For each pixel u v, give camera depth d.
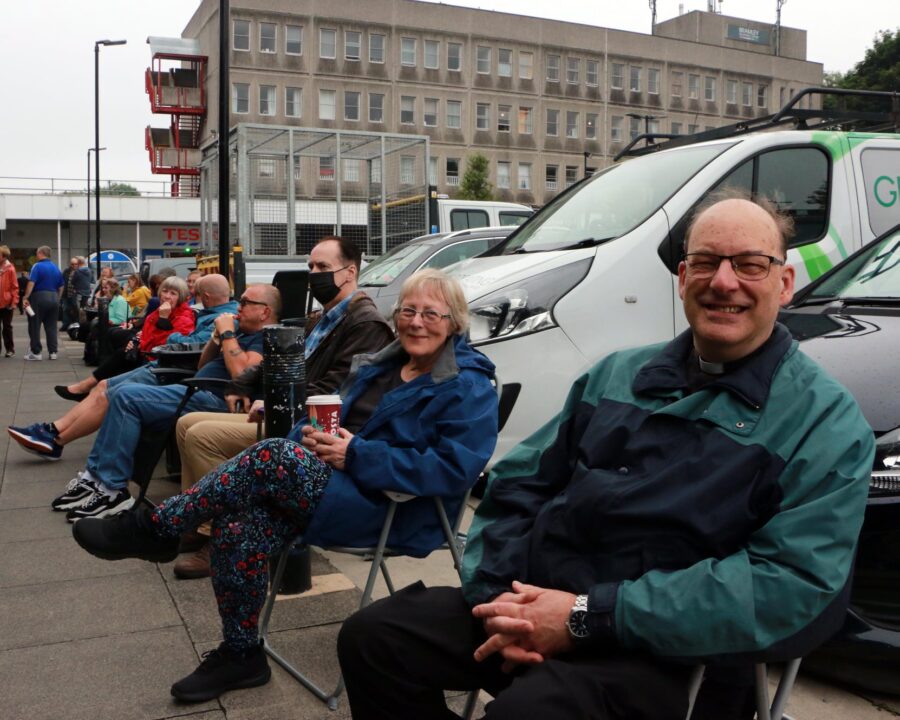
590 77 67.12
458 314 3.27
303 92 58.22
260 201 14.55
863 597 3.11
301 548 3.76
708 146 6.21
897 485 3.06
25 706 3.06
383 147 14.78
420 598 2.36
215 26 56.53
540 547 2.25
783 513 1.96
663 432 2.18
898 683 3.08
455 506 3.25
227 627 3.13
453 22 61.69
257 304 5.39
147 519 3.18
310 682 3.18
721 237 2.16
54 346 15.73
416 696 2.26
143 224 55.59
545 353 5.29
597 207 6.20
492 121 63.75
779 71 75.38
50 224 54.59
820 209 6.18
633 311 5.48
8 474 6.46
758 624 1.88
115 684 3.22
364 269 11.77
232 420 4.63
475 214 14.67
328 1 58.00
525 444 2.57
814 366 2.12
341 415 3.49
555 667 1.96
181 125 59.75
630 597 1.98
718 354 2.19
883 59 54.53
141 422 5.24
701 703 2.10
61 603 3.97
